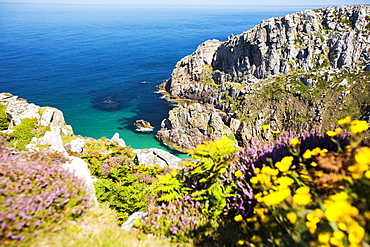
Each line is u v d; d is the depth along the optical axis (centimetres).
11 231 486
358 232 271
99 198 971
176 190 745
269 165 600
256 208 478
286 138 627
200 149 684
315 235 346
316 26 12394
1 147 830
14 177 612
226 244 519
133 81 15638
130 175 1141
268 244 441
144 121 9556
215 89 13300
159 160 1988
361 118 9331
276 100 11344
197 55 14638
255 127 10750
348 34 11675
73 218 618
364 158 313
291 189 470
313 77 11338
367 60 11331
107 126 9506
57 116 3806
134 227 698
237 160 674
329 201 312
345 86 10512
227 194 611
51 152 939
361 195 340
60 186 654
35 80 14775
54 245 490
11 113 3388
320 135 582
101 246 517
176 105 12344
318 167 502
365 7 12050
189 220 613
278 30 12500
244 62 13312
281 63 12606
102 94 12950
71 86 13950
